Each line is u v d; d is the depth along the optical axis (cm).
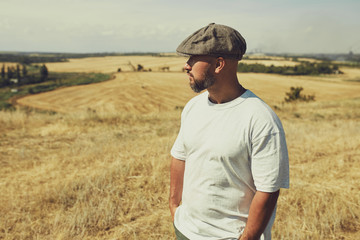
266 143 101
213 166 110
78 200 327
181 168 136
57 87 8869
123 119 920
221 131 107
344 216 286
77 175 405
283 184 104
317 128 830
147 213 303
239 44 105
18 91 8712
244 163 107
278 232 260
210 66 107
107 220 285
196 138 114
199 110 119
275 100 5209
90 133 720
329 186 363
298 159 479
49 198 329
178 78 9181
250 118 103
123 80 9062
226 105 109
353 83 8281
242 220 113
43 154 527
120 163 436
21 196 341
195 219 118
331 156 500
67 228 272
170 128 807
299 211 304
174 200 139
